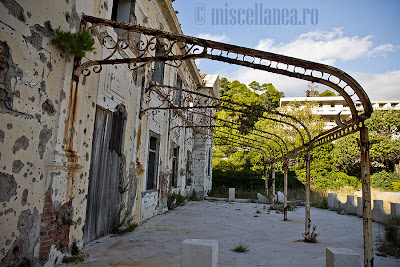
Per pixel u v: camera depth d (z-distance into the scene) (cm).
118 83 678
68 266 435
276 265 491
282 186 2506
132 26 463
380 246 709
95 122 578
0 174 331
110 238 629
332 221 1136
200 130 1944
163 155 1152
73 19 461
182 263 302
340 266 323
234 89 5625
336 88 464
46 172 412
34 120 386
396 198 2058
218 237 726
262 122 3219
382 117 3025
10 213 347
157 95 1045
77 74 474
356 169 2914
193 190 1908
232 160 2959
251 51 449
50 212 418
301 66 452
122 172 716
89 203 566
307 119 2942
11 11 342
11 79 345
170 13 1062
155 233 723
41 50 396
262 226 947
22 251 367
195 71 1678
